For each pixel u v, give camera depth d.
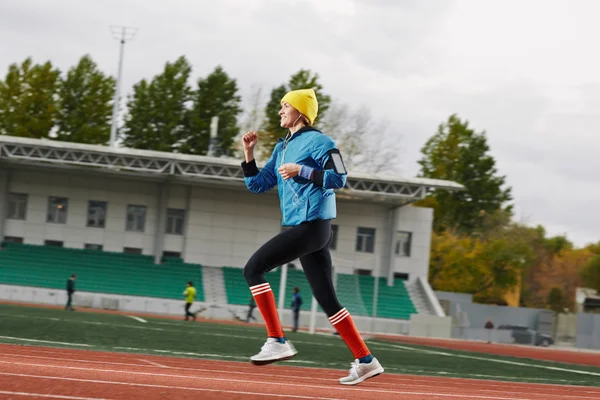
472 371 15.62
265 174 6.36
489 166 81.06
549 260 87.69
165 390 5.02
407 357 19.75
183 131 66.25
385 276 51.28
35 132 63.19
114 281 47.12
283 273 38.06
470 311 54.78
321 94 69.19
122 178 49.59
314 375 9.73
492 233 80.50
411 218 51.72
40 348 11.17
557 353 36.34
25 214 48.91
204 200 50.22
